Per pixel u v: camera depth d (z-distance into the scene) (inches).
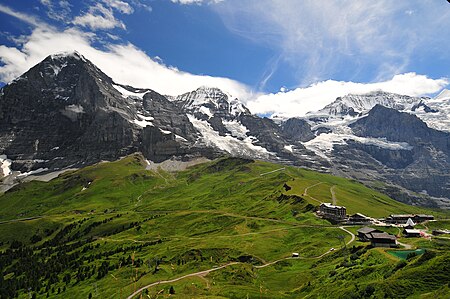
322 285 5305.1
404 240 7549.2
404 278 4013.3
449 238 7775.6
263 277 6909.5
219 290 5807.1
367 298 3998.5
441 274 3853.3
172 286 6412.4
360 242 7672.2
